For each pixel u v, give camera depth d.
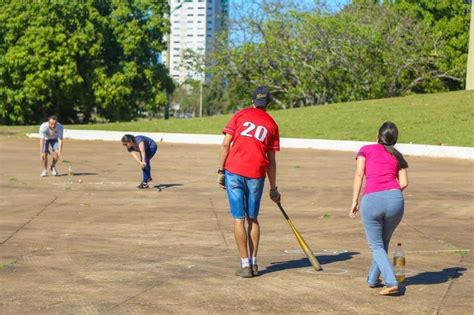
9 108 76.88
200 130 58.84
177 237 17.88
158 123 63.59
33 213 21.48
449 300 12.02
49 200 24.17
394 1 95.56
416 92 82.38
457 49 88.44
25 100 76.38
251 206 13.54
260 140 13.43
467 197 25.89
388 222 12.22
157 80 81.94
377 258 12.12
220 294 12.34
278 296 12.23
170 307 11.54
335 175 33.19
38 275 13.66
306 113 61.34
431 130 50.69
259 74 80.50
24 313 11.14
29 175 31.53
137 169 35.06
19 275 13.64
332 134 53.22
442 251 16.23
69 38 75.19
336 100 78.19
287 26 78.12
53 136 31.20
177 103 140.00
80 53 75.50
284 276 13.64
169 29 82.50
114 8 80.44
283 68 78.69
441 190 27.94
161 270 14.16
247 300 11.97
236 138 13.48
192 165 37.50
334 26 75.25
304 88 77.88
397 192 12.09
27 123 79.00
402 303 11.82
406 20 79.50
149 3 80.88
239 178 13.41
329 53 75.81
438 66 80.06
